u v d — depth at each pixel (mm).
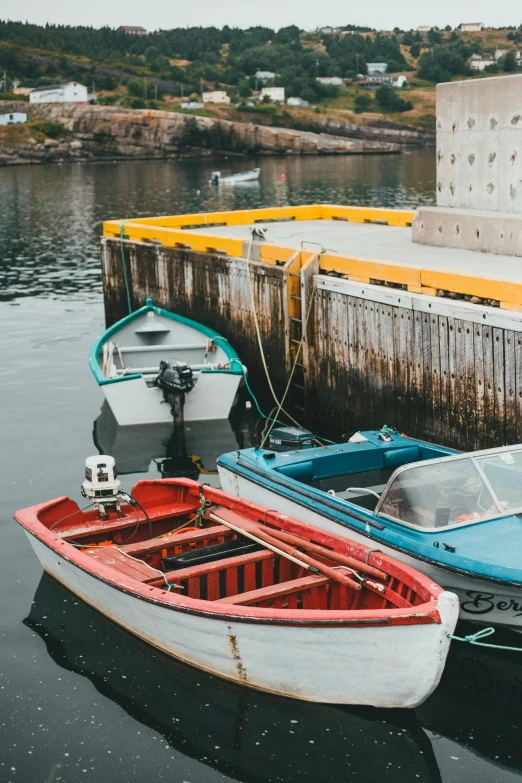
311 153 139500
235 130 136625
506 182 15312
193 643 8164
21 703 7793
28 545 10844
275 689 7898
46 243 38469
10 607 9438
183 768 6945
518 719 7594
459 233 16188
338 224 21906
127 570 8781
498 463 9109
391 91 182000
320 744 7258
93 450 14297
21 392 17531
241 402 17203
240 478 10883
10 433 15094
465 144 16188
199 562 9148
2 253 35969
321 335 15273
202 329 17891
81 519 10367
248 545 9469
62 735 7348
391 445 10969
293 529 9383
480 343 11742
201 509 10203
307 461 10711
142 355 17344
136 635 8898
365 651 7312
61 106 139500
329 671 7551
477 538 8430
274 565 9156
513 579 7754
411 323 12961
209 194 62625
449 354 12320
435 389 12695
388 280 13688
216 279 18500
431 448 10828
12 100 162875
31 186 76188
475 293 12078
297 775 6875
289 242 18156
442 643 7066
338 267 14883
